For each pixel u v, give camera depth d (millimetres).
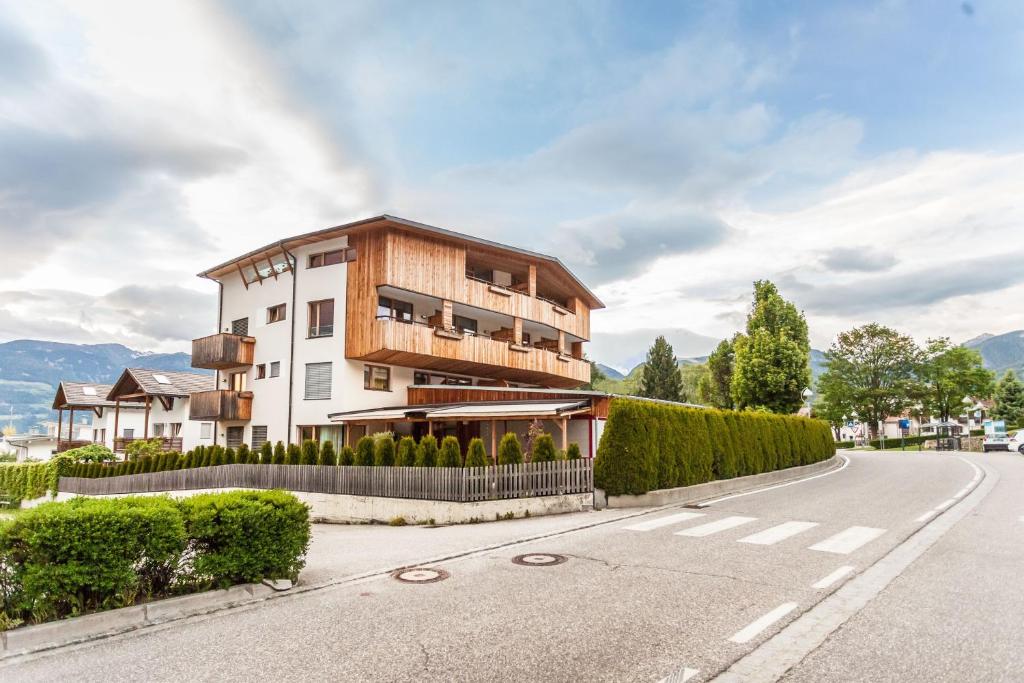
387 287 27328
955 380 66562
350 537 13656
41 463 34125
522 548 10695
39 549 6613
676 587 7898
